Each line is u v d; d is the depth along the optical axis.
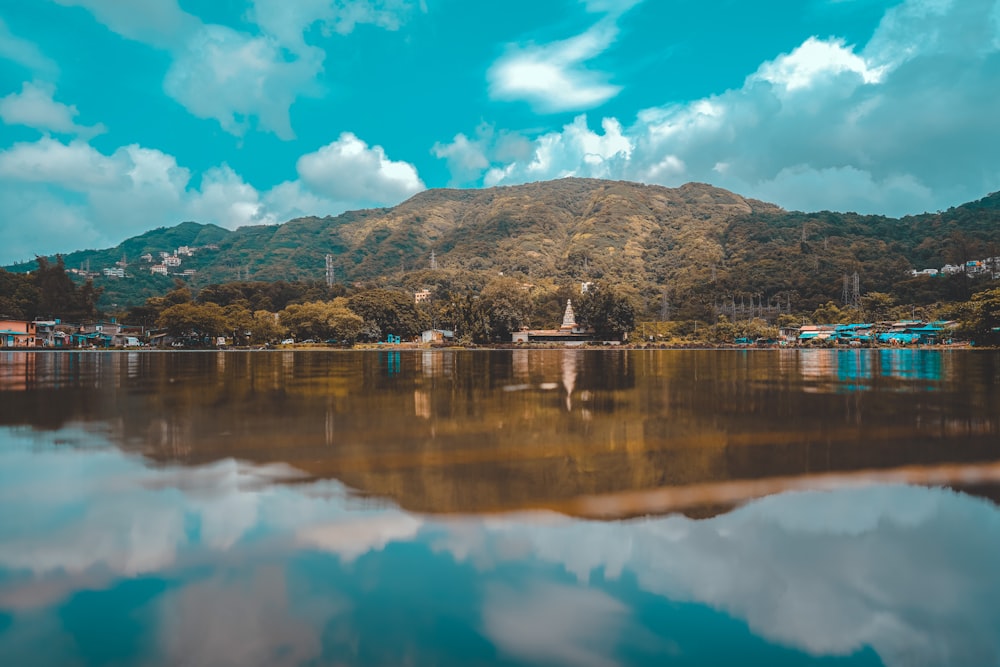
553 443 16.36
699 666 5.88
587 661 5.93
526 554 8.48
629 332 142.88
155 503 10.73
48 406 24.50
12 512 10.19
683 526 9.60
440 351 107.94
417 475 12.70
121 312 171.50
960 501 11.01
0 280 125.69
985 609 6.99
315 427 19.03
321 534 9.18
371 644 6.19
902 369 49.09
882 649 6.21
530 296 193.50
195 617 6.70
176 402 25.89
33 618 6.69
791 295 175.38
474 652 6.08
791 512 10.34
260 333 118.19
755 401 26.31
